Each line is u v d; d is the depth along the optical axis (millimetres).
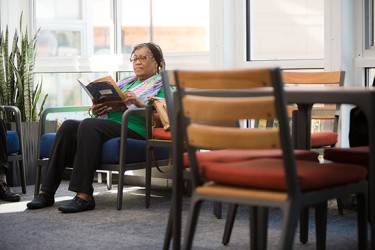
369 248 3375
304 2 5383
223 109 2436
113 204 4801
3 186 5066
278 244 3520
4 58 5977
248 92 2551
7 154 5137
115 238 3727
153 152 4719
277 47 5555
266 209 2760
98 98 4742
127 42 6320
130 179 5680
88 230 3943
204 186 2576
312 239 3656
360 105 2467
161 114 4645
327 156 3266
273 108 2344
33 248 3529
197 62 5801
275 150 3086
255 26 5641
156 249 3457
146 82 4988
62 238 3746
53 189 4723
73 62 6367
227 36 5617
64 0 6512
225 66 5617
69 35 6512
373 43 5086
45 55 6523
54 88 6512
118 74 6379
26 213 4488
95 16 6434
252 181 2447
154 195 5203
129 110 4594
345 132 5020
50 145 4969
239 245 3529
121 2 6320
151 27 6164
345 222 4062
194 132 2541
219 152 3018
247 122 5547
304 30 5410
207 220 4195
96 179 5910
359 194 2729
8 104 5938
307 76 4668
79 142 4566
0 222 4203
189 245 2576
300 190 2391
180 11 5977
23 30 6445
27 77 5914
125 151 4570
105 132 4637
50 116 6258
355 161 3152
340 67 5020
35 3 6500
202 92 2664
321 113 4586
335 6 4996
